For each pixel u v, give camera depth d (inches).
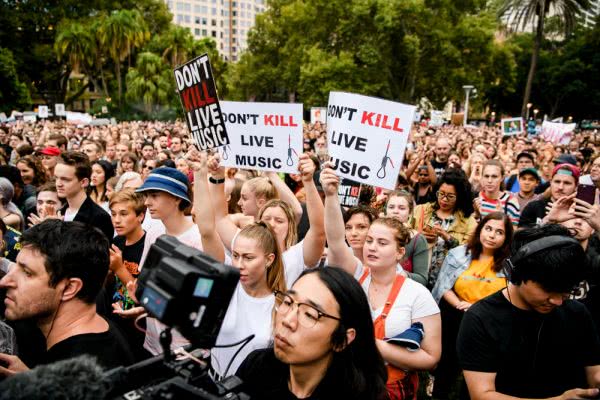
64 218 181.2
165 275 51.7
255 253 108.5
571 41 2367.1
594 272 127.6
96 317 81.4
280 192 183.3
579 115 2394.2
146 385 55.1
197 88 146.8
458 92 1505.9
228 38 5807.1
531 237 93.4
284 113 172.4
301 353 69.0
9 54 1594.5
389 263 117.6
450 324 152.0
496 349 87.7
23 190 245.9
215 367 107.2
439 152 350.0
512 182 301.6
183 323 50.9
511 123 604.7
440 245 183.8
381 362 75.2
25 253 75.3
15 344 86.4
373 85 1440.7
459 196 192.5
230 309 109.7
